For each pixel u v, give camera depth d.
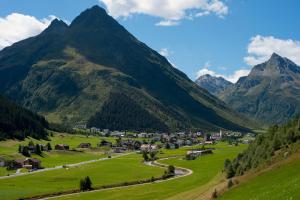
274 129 145.75
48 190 167.62
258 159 124.12
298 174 73.69
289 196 57.62
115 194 154.75
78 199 147.62
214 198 91.38
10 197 151.38
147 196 143.25
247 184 88.62
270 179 83.12
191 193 121.25
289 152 103.56
